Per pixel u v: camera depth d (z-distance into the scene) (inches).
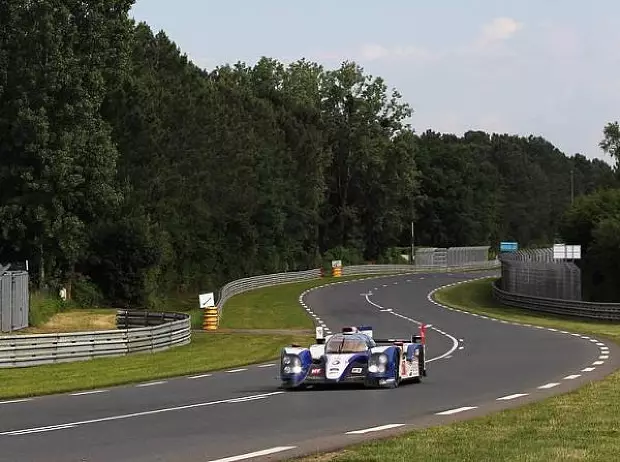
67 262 2321.6
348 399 711.1
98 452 461.4
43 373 1053.2
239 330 1860.2
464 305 2554.1
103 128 2220.7
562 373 925.2
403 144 5388.8
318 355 832.9
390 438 474.6
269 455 434.6
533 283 2603.3
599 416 551.5
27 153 2014.0
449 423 536.7
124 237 2464.3
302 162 4525.1
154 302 2549.2
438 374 942.4
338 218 5334.6
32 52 2027.6
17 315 1685.5
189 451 460.4
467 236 6481.3
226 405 682.2
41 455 453.1
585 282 3031.5
